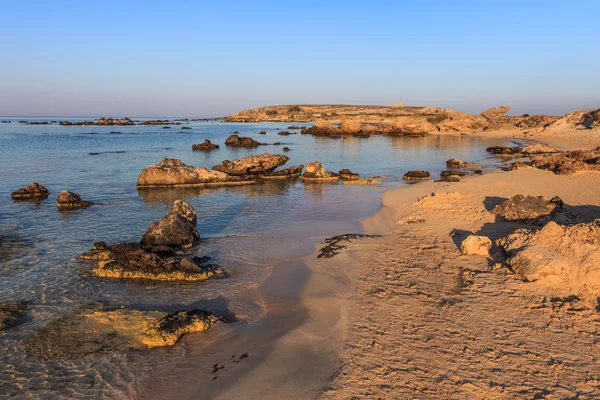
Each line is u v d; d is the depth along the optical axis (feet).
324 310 28.60
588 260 29.25
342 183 90.12
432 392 19.11
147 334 25.95
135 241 46.50
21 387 21.57
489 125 299.99
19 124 404.36
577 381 19.58
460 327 24.88
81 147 165.27
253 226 52.70
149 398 20.51
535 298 27.99
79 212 59.72
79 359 24.02
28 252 42.16
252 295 32.58
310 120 515.91
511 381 19.74
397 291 30.66
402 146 188.24
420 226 48.60
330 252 40.60
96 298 31.96
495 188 70.95
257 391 20.10
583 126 214.90
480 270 33.60
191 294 32.83
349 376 20.54
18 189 70.79
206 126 409.49
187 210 48.24
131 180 89.25
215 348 24.85
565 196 61.93
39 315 29.07
